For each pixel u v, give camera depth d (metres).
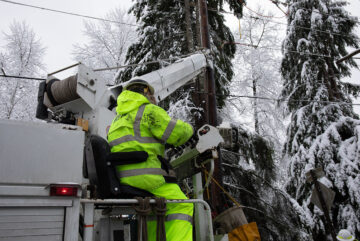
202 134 2.76
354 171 9.62
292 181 10.92
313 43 11.72
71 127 2.09
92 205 2.08
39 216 1.79
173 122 2.42
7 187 1.74
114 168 2.33
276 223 8.49
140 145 2.36
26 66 13.55
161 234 2.17
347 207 9.54
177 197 2.44
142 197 2.33
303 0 12.45
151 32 9.47
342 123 10.45
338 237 6.12
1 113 12.80
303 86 11.83
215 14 10.48
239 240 2.97
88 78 3.32
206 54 6.71
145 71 9.47
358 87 12.12
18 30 13.92
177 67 4.96
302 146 10.56
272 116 13.90
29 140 1.89
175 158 3.34
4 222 1.69
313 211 10.13
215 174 6.01
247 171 9.11
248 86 14.73
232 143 3.74
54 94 3.40
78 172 2.00
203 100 8.11
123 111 2.50
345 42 12.39
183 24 10.12
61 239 1.82
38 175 1.86
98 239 2.58
